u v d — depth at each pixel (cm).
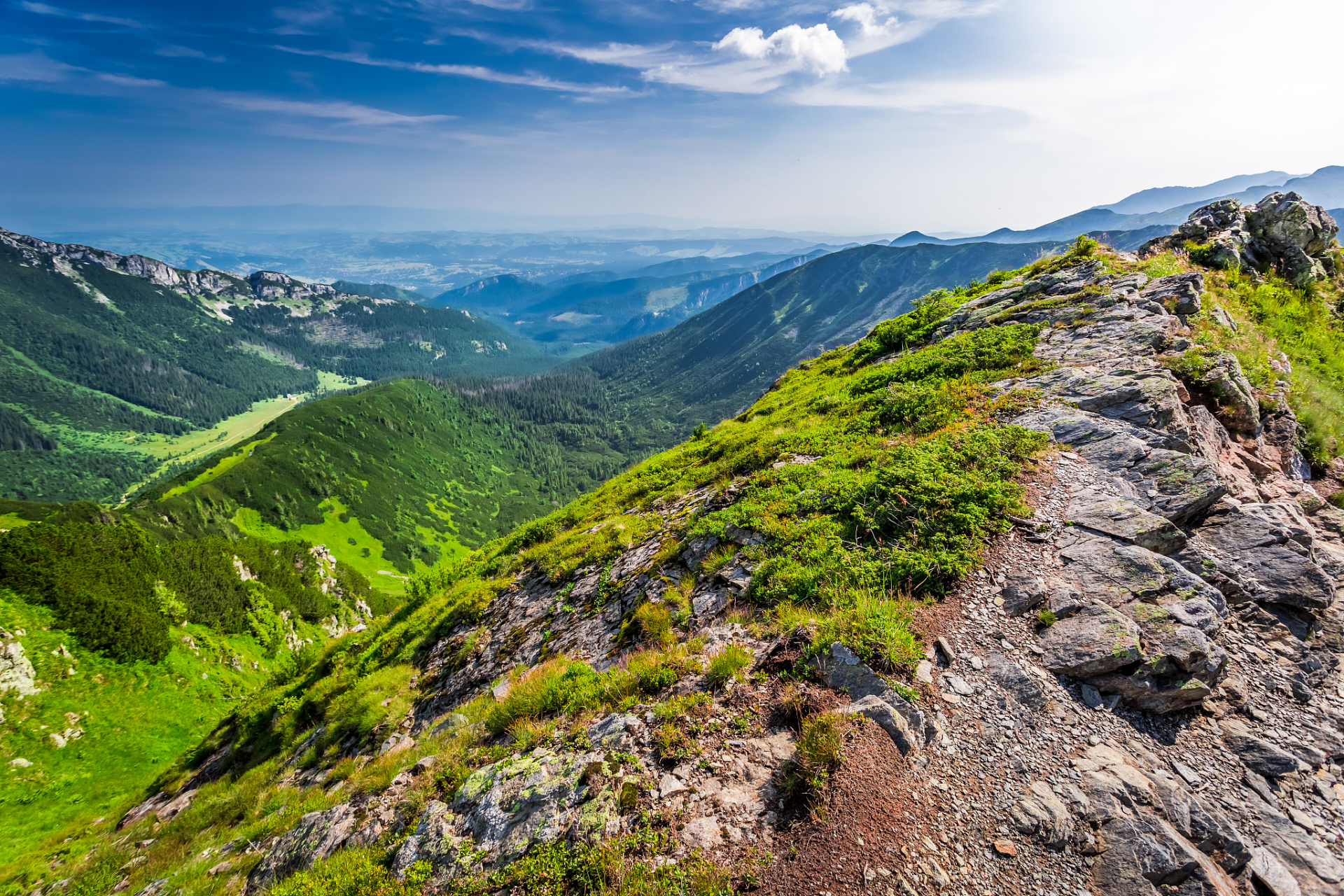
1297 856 669
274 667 9412
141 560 9119
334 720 1903
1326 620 974
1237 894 641
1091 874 654
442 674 1850
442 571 3100
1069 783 748
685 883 674
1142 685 852
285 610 11319
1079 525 1161
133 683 6719
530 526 2925
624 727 935
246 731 2452
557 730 1052
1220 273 2794
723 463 2320
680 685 1017
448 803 952
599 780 839
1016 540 1152
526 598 1988
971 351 2214
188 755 2759
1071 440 1432
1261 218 3325
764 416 3155
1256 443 1532
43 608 6762
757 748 834
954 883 645
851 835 689
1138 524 1112
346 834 1059
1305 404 1706
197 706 7062
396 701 1761
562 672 1299
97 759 5738
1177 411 1427
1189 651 862
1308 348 2275
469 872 795
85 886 1664
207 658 8131
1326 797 730
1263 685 878
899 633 948
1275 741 800
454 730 1356
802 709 869
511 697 1237
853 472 1634
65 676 6247
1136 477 1248
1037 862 667
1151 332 1853
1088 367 1773
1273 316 2512
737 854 698
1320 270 3172
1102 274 2606
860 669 910
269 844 1245
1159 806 714
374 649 2411
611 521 2320
